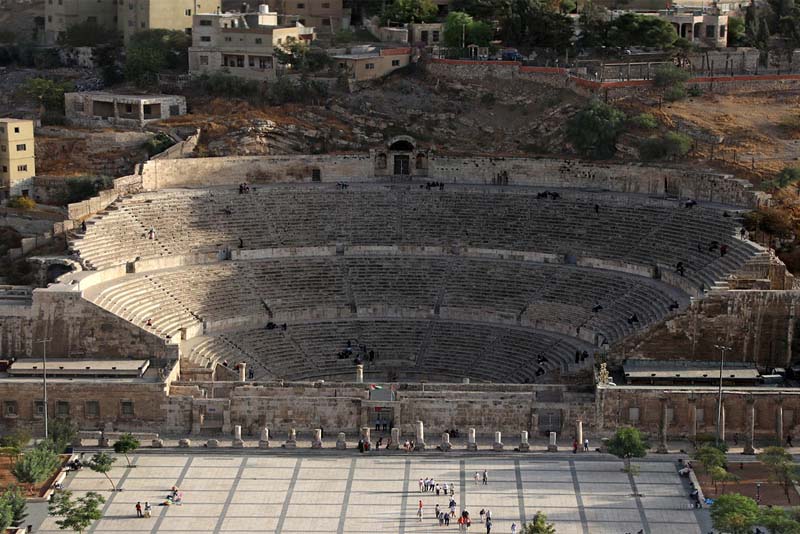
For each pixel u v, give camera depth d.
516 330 175.62
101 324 160.25
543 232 189.25
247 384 155.00
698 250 175.75
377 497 137.12
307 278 184.12
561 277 181.75
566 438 151.38
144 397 152.88
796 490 137.50
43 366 152.25
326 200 195.62
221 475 142.25
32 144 196.62
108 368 156.38
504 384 154.75
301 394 154.12
